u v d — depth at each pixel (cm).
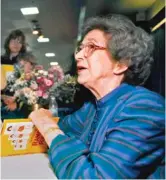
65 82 111
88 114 79
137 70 69
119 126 52
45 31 250
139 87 66
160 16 208
